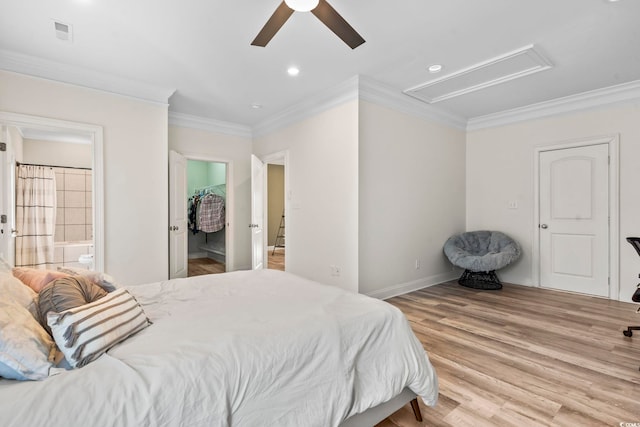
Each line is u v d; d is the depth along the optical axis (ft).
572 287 13.12
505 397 5.85
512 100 13.16
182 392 3.10
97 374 3.13
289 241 14.38
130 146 11.00
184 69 10.12
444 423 5.16
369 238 11.64
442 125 14.85
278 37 8.31
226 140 16.30
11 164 11.25
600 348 7.86
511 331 8.95
